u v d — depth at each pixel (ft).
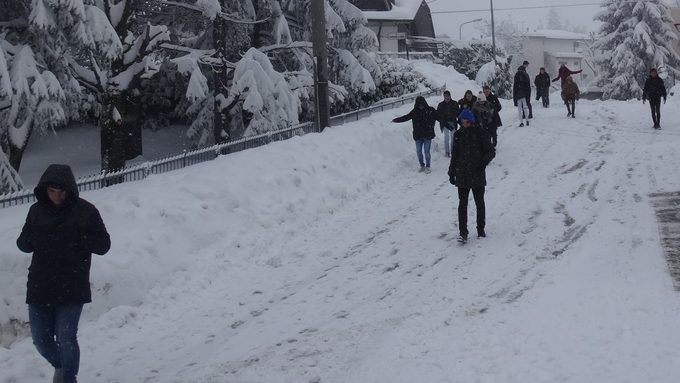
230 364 18.89
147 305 24.52
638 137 52.80
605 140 52.31
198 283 26.61
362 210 37.70
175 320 23.38
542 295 21.63
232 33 65.21
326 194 39.40
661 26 138.10
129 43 49.88
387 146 51.19
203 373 18.44
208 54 61.87
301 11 68.74
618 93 138.10
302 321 21.94
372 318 21.44
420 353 18.13
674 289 20.77
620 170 41.01
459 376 16.31
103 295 23.58
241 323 22.45
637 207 32.09
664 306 19.40
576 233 28.84
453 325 19.94
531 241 28.32
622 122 62.34
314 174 41.19
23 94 41.50
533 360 16.67
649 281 21.76
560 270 24.08
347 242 31.50
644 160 43.21
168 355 20.17
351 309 22.62
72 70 47.34
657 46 137.59
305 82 64.59
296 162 41.50
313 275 27.09
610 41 142.20
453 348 18.16
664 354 16.26
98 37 41.14
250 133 57.88
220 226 31.55
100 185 36.32
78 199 16.57
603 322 18.70
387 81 85.97
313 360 18.60
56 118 43.37
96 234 16.57
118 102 50.03
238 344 20.47
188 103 73.20
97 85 48.01
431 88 90.22
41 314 16.20
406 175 46.14
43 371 19.29
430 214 35.22
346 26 70.03
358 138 49.67
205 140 65.31
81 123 78.48
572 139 53.67
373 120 57.00
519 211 33.65
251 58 57.72
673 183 36.32
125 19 48.93
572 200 34.91
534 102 84.94
